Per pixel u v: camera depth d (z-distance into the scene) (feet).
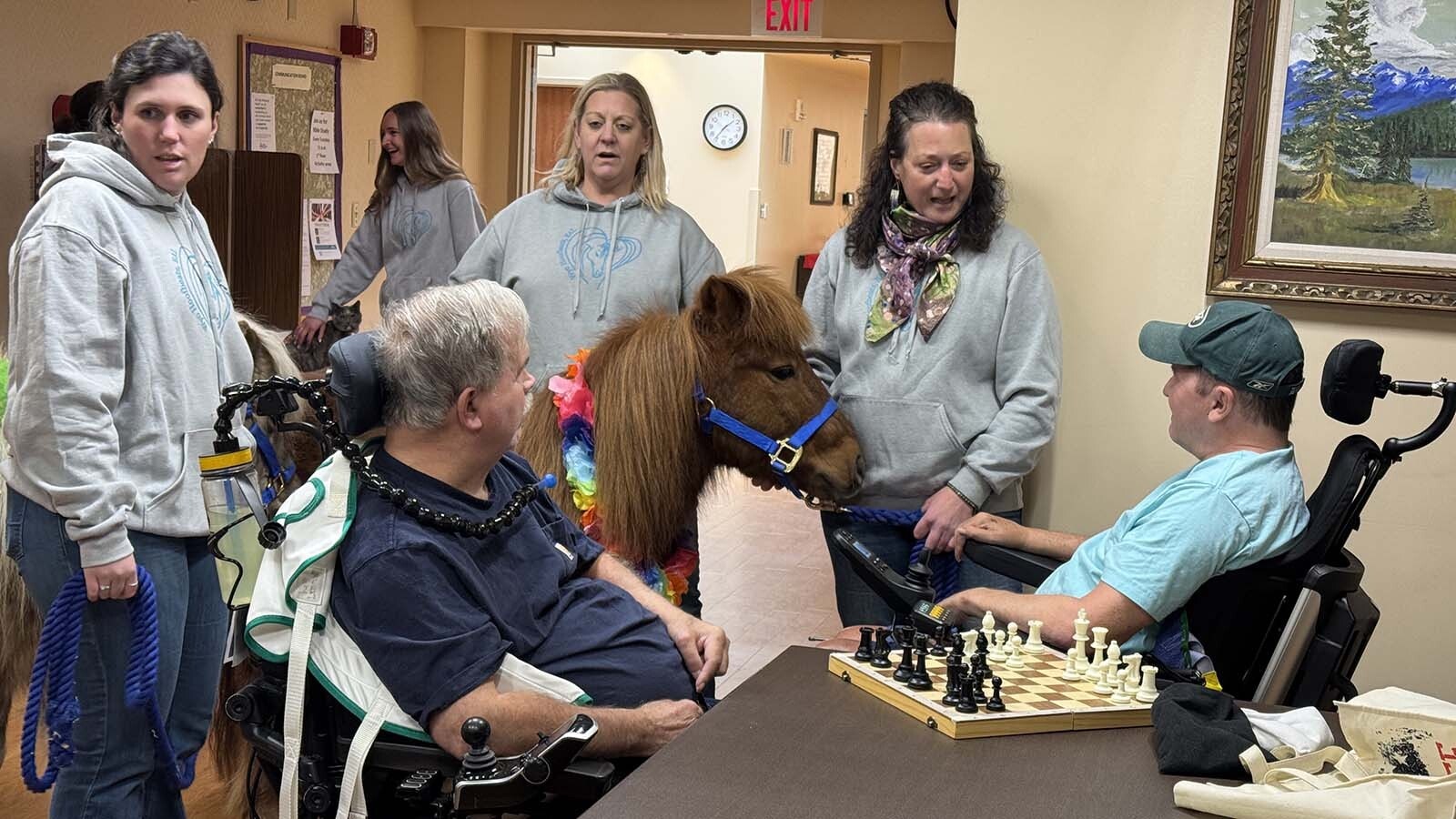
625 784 4.47
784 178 41.52
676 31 23.45
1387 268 9.22
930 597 6.87
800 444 7.43
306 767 5.39
